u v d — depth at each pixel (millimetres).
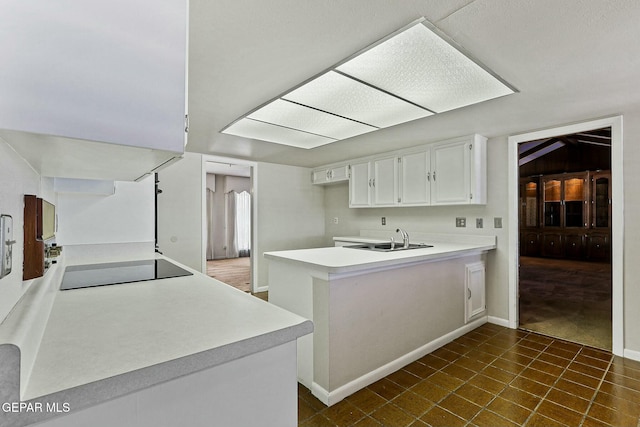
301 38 1429
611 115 2502
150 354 662
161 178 3807
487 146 3260
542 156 8242
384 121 2625
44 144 645
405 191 3633
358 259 2146
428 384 2080
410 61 1622
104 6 608
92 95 595
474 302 3078
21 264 818
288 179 4949
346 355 1972
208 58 1604
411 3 1184
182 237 3928
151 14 664
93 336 754
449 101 2168
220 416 724
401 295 2332
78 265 1733
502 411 1788
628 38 1405
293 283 2188
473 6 1194
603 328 3098
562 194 7773
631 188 2445
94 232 2041
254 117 2494
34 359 628
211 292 1180
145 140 656
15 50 526
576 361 2402
